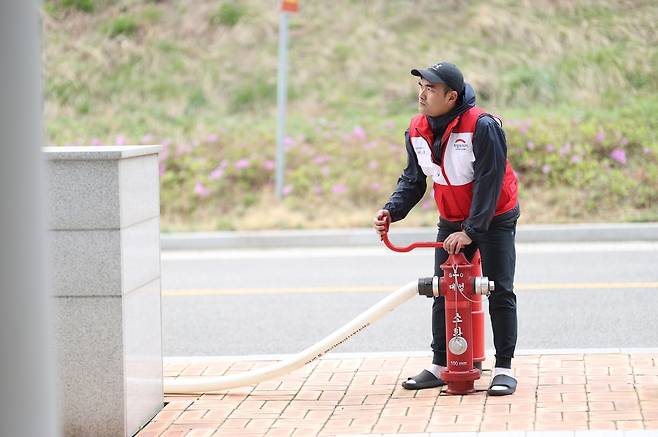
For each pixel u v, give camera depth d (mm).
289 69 54688
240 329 25922
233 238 39719
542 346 23125
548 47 54375
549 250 36844
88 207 16062
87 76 54406
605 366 19844
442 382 18953
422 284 18125
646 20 56062
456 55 54375
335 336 18656
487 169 17453
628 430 15531
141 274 17047
